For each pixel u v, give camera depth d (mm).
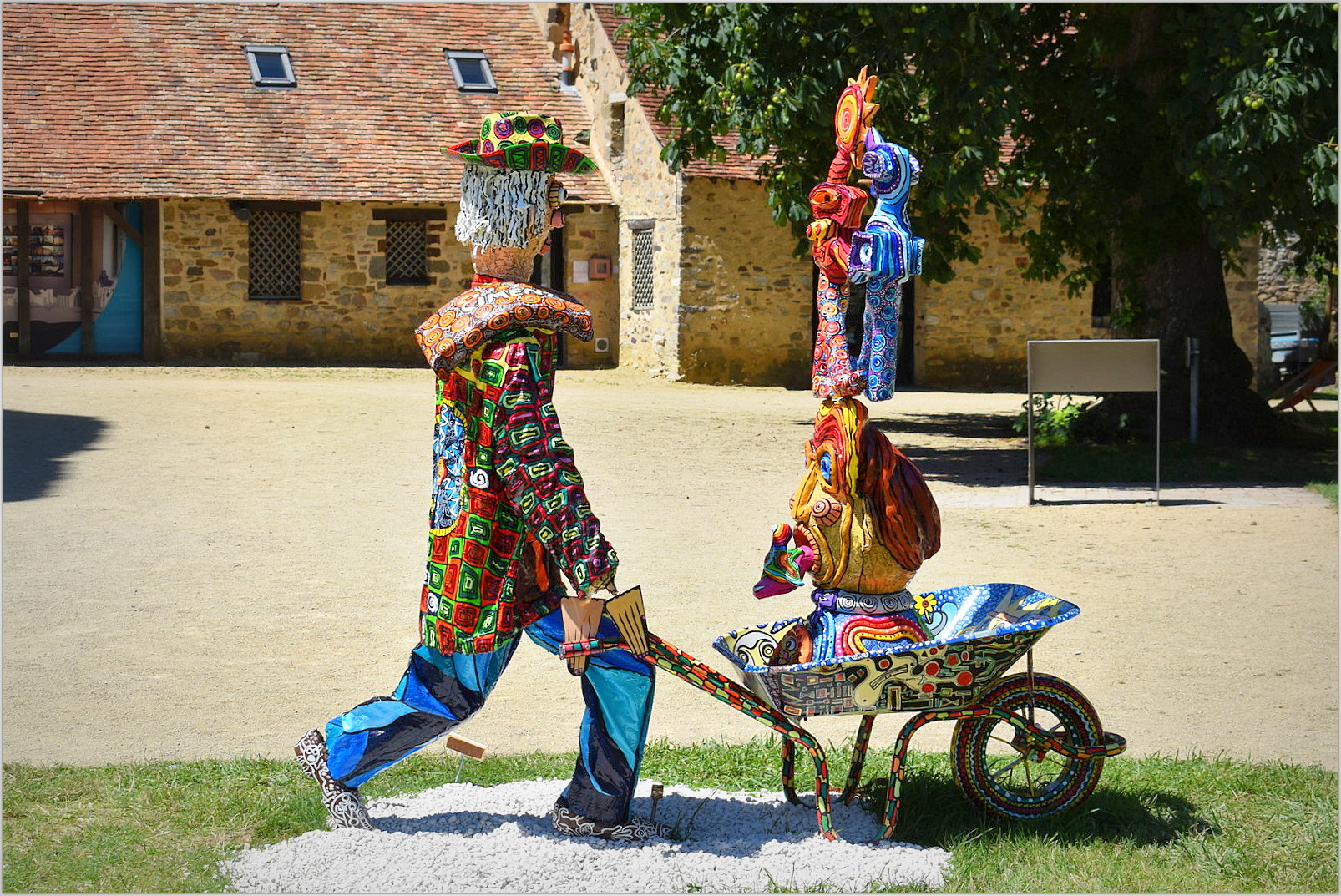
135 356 24422
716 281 23266
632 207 24984
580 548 3492
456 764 4621
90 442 13516
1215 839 3938
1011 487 12219
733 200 23297
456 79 26812
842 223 4008
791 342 23859
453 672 3826
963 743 4020
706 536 9453
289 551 8680
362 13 27359
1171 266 15516
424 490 11273
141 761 4602
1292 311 26891
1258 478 12828
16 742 4816
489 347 3594
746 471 12773
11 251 23609
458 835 3828
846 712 3768
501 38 28031
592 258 25859
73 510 10023
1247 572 8328
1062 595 7629
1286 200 12977
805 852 3736
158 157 23672
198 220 23891
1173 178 14484
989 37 11867
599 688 3789
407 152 25047
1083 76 15133
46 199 22688
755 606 7254
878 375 3887
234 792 4211
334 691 5566
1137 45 14711
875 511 3859
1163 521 10273
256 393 18188
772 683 3736
